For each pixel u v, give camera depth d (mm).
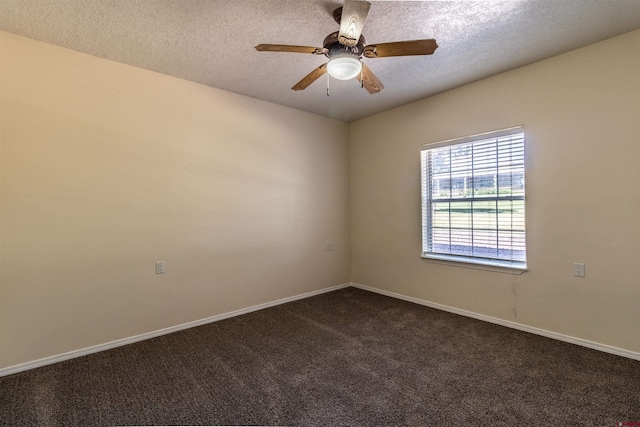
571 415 1710
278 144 3783
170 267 2969
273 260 3738
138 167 2789
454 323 3094
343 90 3357
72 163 2471
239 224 3447
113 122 2660
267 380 2111
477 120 3139
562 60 2588
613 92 2352
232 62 2715
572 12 2031
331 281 4371
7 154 2223
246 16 2062
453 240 3430
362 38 1989
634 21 2143
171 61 2689
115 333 2664
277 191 3775
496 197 3047
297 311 3520
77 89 2494
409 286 3852
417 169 3713
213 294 3248
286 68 2834
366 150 4320
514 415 1722
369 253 4332
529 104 2779
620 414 1710
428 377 2119
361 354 2469
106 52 2521
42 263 2348
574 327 2574
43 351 2348
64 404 1868
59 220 2416
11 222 2234
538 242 2758
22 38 2277
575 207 2547
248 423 1696
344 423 1689
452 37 2326
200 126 3160
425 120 3602
